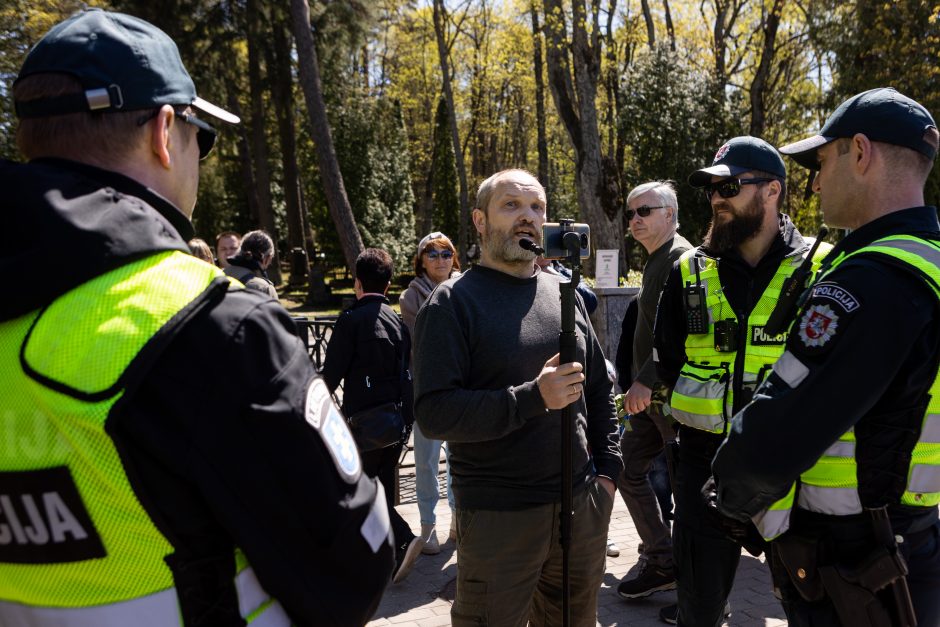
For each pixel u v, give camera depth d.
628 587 3.67
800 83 24.42
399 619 3.52
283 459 1.02
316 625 1.08
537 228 2.38
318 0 22.75
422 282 4.71
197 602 1.01
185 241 1.22
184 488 0.99
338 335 3.86
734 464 1.69
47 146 1.09
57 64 1.07
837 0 14.41
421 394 2.27
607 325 6.75
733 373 2.50
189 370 0.98
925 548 1.68
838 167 1.78
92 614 0.99
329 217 27.14
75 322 0.96
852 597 1.63
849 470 1.64
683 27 26.50
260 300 1.09
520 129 39.81
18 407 0.97
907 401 1.59
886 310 1.51
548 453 2.29
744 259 2.61
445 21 27.17
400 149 30.20
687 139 19.41
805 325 1.59
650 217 3.67
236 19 22.12
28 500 0.98
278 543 1.03
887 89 1.77
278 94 25.55
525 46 29.22
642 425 3.60
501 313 2.35
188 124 1.21
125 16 1.15
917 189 1.71
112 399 0.94
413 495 5.58
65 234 0.96
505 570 2.27
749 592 3.74
